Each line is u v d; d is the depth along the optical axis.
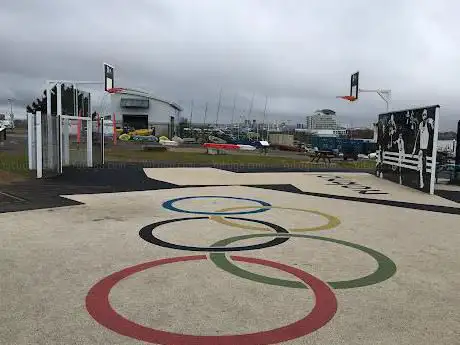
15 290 4.38
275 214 9.04
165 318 3.77
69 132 18.45
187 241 6.51
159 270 5.09
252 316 3.85
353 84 23.98
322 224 8.09
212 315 3.85
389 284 4.79
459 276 5.14
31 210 8.69
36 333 3.45
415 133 14.13
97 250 5.89
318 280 4.87
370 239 6.95
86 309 3.94
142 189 12.40
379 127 17.92
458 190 13.88
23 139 42.16
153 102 84.88
